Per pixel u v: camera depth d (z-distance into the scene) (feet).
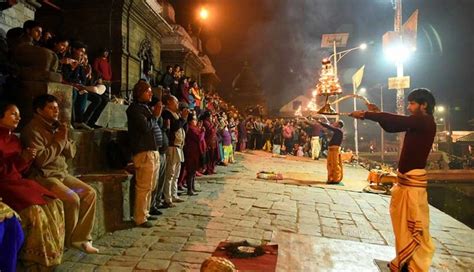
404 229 11.23
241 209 21.61
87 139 16.94
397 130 11.51
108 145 18.35
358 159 59.41
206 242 15.34
